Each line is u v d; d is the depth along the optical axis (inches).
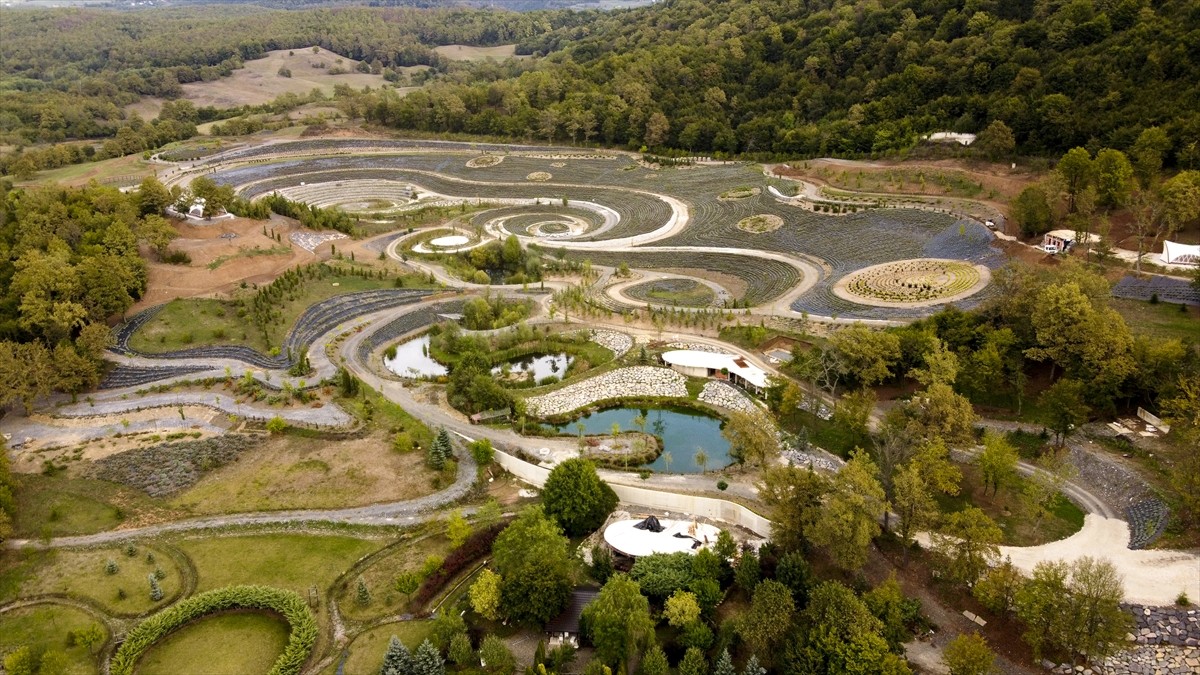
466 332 5634.8
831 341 4547.2
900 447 3331.7
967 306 5083.7
